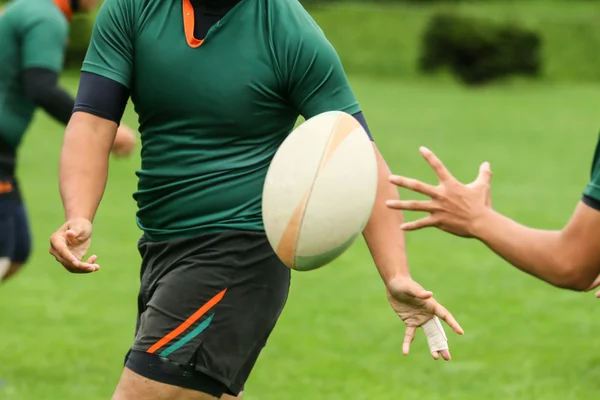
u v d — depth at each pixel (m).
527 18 92.19
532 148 49.97
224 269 8.61
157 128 8.89
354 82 79.06
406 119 59.84
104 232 29.34
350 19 93.06
